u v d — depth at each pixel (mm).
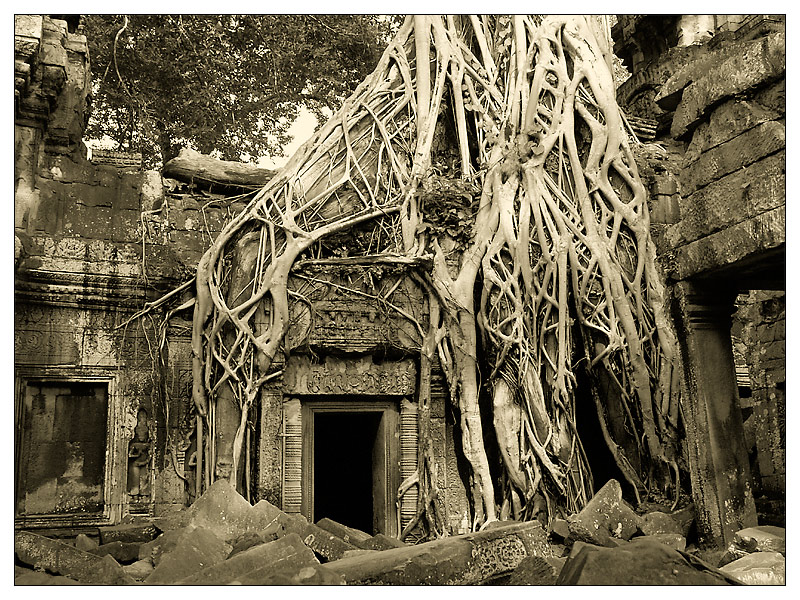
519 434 9891
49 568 6211
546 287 10180
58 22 9422
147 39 15078
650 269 10266
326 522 8375
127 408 9125
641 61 15141
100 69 14984
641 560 4828
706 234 6941
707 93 6887
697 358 7340
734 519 7078
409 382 10453
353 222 10359
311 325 9852
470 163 11523
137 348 9312
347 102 11430
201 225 10055
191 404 9508
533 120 10891
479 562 6090
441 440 10352
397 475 10258
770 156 6199
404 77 11586
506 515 9812
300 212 10172
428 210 10516
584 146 11172
